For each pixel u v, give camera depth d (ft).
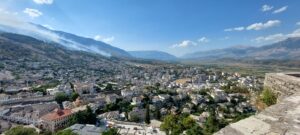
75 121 291.58
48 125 291.38
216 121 216.95
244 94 548.72
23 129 233.76
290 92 59.06
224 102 480.64
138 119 344.69
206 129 195.42
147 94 499.10
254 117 32.55
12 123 324.19
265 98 69.82
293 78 62.90
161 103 445.78
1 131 286.87
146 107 372.58
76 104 398.62
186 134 181.37
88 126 264.93
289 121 30.86
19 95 449.06
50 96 448.24
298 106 36.96
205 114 358.64
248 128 28.86
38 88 506.48
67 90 488.85
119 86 607.37
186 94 527.40
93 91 522.06
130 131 264.93
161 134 252.21
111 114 350.02
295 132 27.66
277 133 27.35
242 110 401.49
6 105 392.06
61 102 435.94
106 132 243.40
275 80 66.59
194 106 433.48
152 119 348.18
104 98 444.96
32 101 419.13
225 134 27.48
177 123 204.23
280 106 37.19
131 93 496.64
